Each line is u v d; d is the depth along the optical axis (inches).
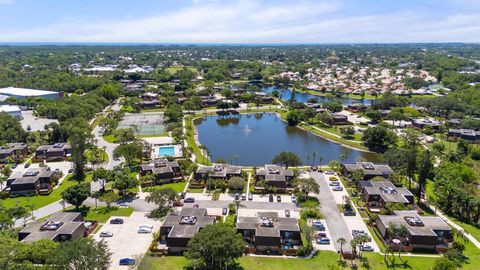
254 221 4119.1
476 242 3973.9
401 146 7687.0
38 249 3267.7
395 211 4367.6
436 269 3223.4
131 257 3604.8
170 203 4675.2
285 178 5447.8
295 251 3710.6
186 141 7790.4
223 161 6491.1
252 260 3575.3
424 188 5408.5
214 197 5078.7
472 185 5408.5
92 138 7234.3
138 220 4394.7
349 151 7647.6
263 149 7805.1
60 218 4124.0
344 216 4557.1
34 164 6437.0
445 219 4534.9
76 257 2854.3
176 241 3713.1
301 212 4569.4
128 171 5516.7
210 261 3280.0
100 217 4471.0
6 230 3809.1
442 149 7106.3
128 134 7455.7
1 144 6993.1
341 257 3634.4
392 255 3705.7
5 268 2800.2
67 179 5738.2
